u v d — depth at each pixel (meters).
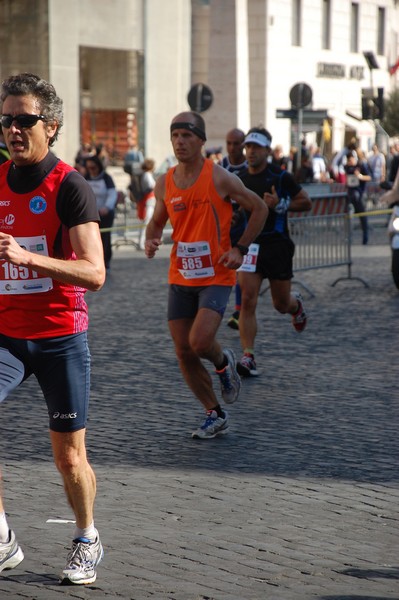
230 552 6.66
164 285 21.78
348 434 9.80
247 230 9.50
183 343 9.62
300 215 20.95
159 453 9.11
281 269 12.84
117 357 13.67
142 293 20.42
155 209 9.97
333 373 12.70
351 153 35.47
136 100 41.84
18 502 7.71
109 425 10.09
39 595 5.95
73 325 6.06
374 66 41.22
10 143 5.87
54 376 6.07
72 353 6.07
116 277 23.33
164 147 43.25
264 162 12.84
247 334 12.57
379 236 36.56
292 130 57.50
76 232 5.90
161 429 9.96
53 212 5.95
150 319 17.06
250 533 7.04
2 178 6.05
